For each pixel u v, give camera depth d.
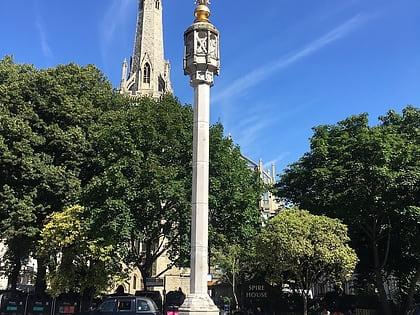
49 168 28.98
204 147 16.09
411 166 28.03
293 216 27.06
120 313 19.64
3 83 34.22
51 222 27.09
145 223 26.83
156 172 25.61
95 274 27.34
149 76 86.38
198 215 15.48
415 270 34.59
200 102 16.47
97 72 37.69
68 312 28.41
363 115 34.88
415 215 26.64
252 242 29.22
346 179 29.80
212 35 16.95
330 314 33.44
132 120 27.89
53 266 29.66
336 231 26.86
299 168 35.94
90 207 25.83
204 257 15.24
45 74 32.25
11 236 30.08
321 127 36.47
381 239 33.72
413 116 34.84
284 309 36.00
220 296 55.88
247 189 29.02
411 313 18.95
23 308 27.70
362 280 36.47
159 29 89.44
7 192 27.72
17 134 28.75
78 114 32.09
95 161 30.05
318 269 28.12
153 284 29.30
